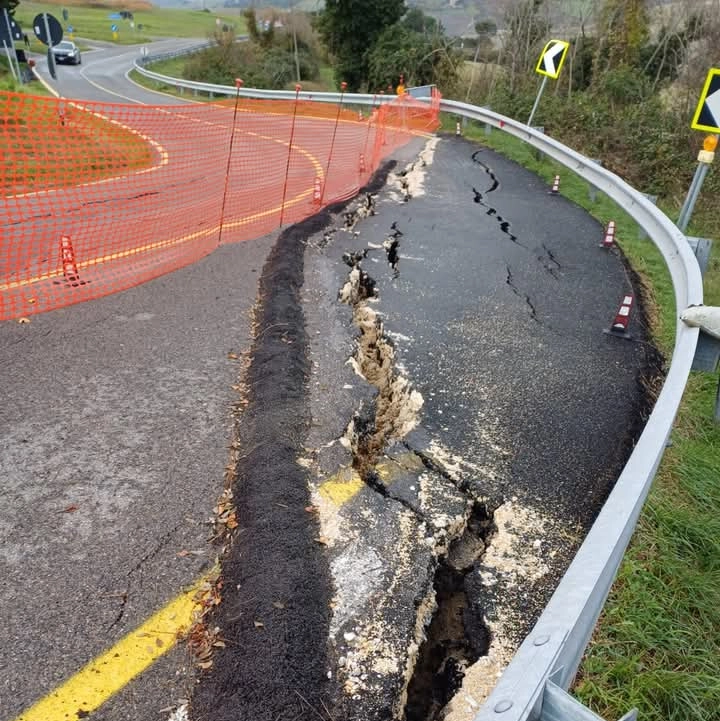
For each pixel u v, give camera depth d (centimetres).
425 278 682
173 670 253
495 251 782
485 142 1583
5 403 420
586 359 527
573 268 742
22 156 904
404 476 374
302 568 299
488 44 2709
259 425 405
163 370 471
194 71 3322
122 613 276
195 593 289
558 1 2153
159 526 326
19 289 598
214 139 1505
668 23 2072
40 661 254
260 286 630
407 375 483
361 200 973
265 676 248
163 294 603
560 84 2084
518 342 549
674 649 292
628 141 1396
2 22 2358
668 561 340
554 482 376
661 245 738
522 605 296
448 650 283
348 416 427
